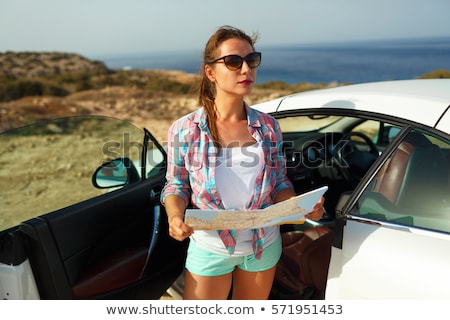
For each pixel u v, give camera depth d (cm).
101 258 225
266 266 192
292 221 177
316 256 246
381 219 186
